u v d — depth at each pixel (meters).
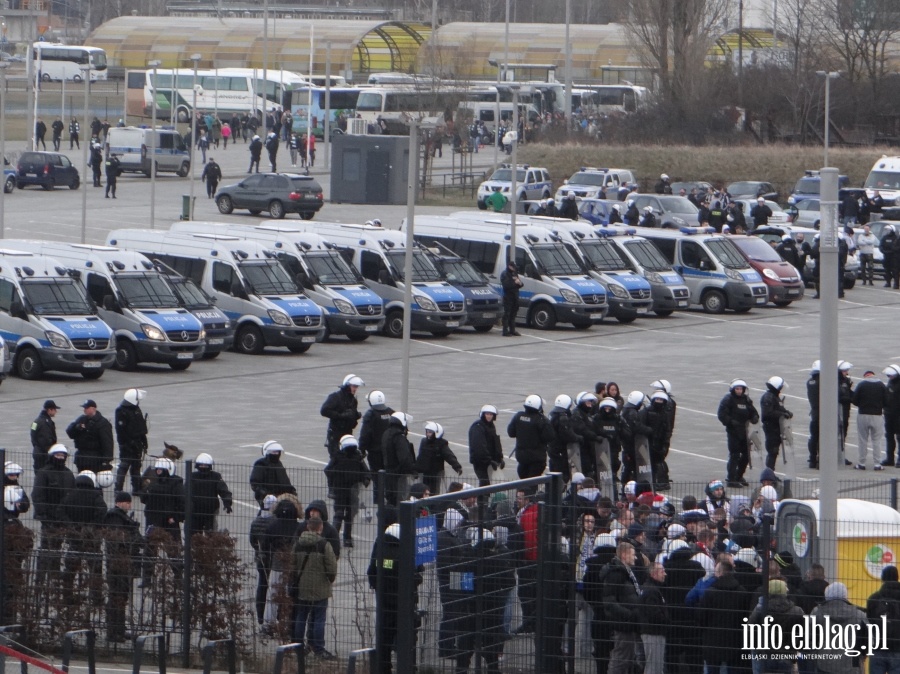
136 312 111.44
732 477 78.81
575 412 71.44
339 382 108.06
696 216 186.12
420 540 42.09
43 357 105.44
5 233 173.88
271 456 53.41
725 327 140.50
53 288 108.06
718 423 96.00
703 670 41.41
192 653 47.09
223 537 46.94
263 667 46.34
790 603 39.88
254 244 124.12
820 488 42.41
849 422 94.31
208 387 105.44
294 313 120.19
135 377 109.06
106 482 49.72
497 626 43.09
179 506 48.34
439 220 142.50
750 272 150.38
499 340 130.62
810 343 130.50
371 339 130.25
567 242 140.75
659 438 75.50
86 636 46.44
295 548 45.72
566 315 135.88
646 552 44.34
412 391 104.69
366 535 47.12
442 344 127.69
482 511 43.75
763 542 39.97
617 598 41.94
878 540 43.69
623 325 141.50
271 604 46.00
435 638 42.50
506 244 137.75
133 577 47.69
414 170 85.12
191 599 46.94
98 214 195.38
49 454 52.72
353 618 45.81
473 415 96.06
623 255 145.12
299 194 195.12
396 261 131.75
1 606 48.72
